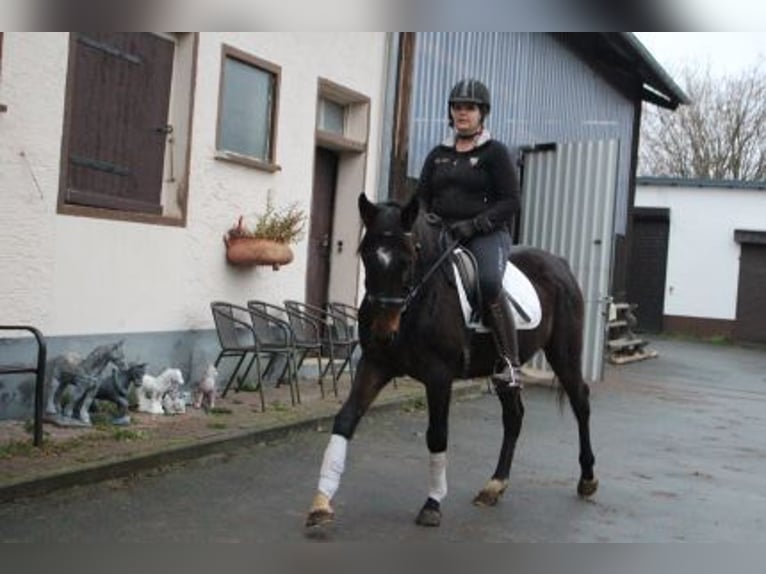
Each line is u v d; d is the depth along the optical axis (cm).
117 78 760
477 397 1116
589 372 1319
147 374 784
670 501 659
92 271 734
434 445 542
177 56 827
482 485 665
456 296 536
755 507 660
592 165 1322
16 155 662
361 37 1081
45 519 502
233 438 695
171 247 817
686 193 2631
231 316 832
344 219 1112
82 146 729
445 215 576
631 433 951
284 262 907
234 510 549
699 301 2638
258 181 927
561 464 762
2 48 644
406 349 520
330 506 555
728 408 1224
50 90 683
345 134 1109
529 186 1398
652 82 1950
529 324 603
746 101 3794
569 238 1343
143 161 800
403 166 1165
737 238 2569
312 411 825
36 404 607
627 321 1914
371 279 485
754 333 2588
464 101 560
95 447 623
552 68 1584
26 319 680
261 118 936
